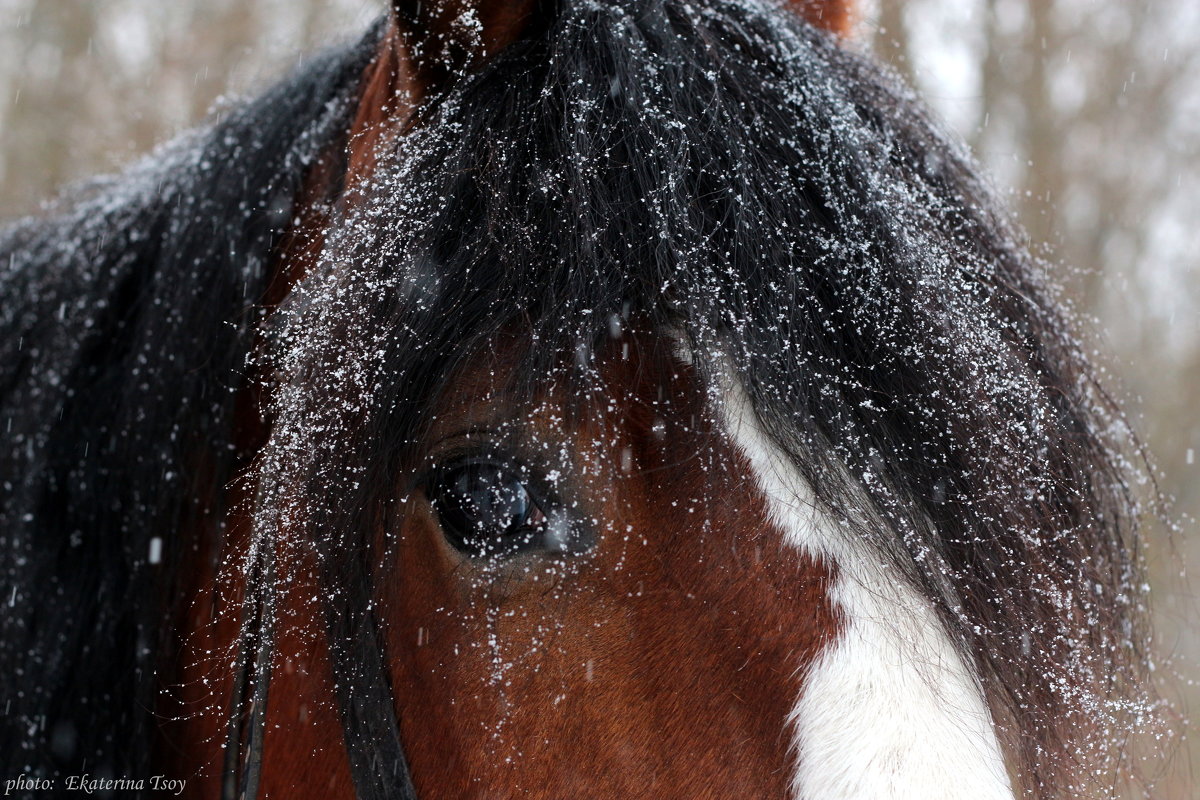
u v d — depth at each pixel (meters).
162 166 1.74
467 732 1.49
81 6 5.62
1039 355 1.57
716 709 1.47
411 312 1.49
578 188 1.49
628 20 1.54
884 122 1.58
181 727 1.63
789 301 1.48
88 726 1.63
